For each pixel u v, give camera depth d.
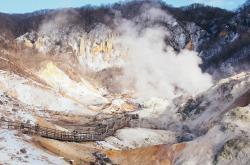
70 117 89.62
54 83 132.88
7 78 95.56
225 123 46.81
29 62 143.50
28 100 94.38
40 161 36.62
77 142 50.00
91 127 72.56
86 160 42.34
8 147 37.00
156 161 45.53
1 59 109.38
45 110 91.50
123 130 63.25
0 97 53.56
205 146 44.91
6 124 42.84
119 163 45.16
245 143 42.28
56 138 46.78
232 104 61.59
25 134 42.25
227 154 42.12
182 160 44.53
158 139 61.97
